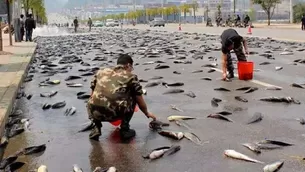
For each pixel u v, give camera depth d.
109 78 6.11
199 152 5.50
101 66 14.59
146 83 10.90
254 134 6.20
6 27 39.69
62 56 19.31
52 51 22.41
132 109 6.21
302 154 5.32
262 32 37.75
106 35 42.31
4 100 8.16
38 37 39.00
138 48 23.20
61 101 8.70
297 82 10.60
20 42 27.56
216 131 6.40
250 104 8.16
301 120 6.80
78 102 8.76
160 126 6.62
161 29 55.28
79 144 5.96
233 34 11.02
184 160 5.23
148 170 4.96
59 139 6.21
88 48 24.25
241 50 11.34
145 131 6.48
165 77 11.94
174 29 53.62
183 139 6.05
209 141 5.93
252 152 5.43
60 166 5.15
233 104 8.19
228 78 11.23
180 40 29.62
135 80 6.17
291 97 8.45
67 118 7.43
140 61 16.39
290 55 17.44
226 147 5.65
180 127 6.68
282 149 5.52
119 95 6.02
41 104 8.65
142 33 44.84
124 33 46.56
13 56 17.58
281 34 33.44
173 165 5.09
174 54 18.58
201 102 8.49
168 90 9.64
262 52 18.84
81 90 10.15
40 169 4.91
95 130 6.14
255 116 7.00
